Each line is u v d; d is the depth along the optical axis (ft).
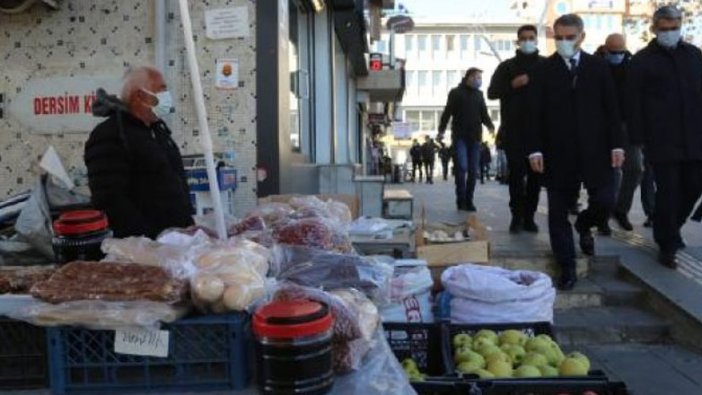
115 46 19.81
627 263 20.99
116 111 11.99
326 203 12.89
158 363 6.35
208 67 19.63
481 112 33.73
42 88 20.01
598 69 19.16
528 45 24.56
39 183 12.82
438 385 9.32
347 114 49.57
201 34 19.63
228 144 19.66
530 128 19.49
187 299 6.53
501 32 246.06
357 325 6.75
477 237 17.99
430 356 11.30
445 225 19.15
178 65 19.71
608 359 17.02
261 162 19.60
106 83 19.81
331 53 34.04
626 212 25.61
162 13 19.56
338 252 9.30
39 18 19.95
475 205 38.88
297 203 12.23
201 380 6.36
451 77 247.70
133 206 11.77
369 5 56.59
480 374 10.00
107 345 6.39
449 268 14.64
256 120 19.60
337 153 44.80
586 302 19.86
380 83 64.39
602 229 24.80
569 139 19.17
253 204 19.60
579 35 19.17
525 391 9.43
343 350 6.59
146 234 11.75
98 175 11.66
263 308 6.13
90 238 8.30
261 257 7.38
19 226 11.83
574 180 19.40
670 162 19.58
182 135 19.70
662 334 18.28
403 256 16.35
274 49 19.49
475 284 13.38
